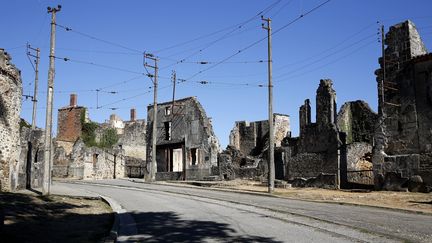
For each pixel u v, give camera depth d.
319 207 17.59
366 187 30.44
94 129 66.31
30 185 25.91
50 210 15.67
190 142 44.16
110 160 55.22
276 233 10.80
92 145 61.94
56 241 10.02
